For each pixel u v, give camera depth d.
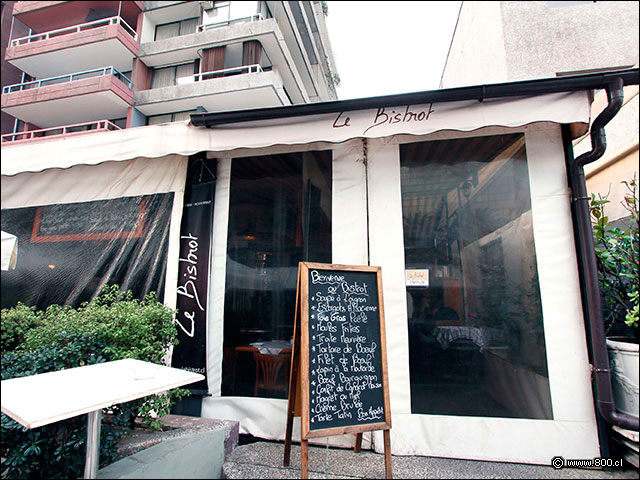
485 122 2.99
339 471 2.68
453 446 2.96
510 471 2.69
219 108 15.89
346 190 3.56
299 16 20.17
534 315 3.05
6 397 1.85
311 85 22.28
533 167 3.25
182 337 3.66
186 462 2.41
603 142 2.85
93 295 3.98
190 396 3.55
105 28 15.75
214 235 3.84
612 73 2.74
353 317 2.85
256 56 15.67
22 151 3.94
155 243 3.95
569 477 2.59
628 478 2.56
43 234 4.29
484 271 3.22
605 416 2.65
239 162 3.94
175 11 17.48
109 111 15.95
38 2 17.62
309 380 2.52
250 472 2.65
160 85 17.22
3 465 2.25
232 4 16.81
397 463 2.83
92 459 2.05
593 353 2.79
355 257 3.41
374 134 3.16
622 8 7.77
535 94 2.93
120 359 2.77
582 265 3.00
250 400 3.42
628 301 3.24
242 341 3.58
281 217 3.72
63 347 2.76
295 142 3.31
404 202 3.45
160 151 3.58
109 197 4.21
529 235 3.18
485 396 3.02
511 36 8.11
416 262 3.32
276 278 3.63
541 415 2.91
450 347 3.15
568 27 7.91
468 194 3.38
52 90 15.08
